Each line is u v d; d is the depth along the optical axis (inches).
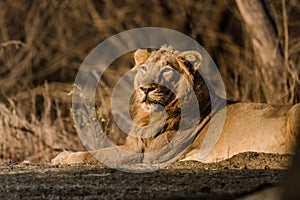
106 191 386.9
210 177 416.5
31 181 421.4
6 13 968.3
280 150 511.8
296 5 942.4
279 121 520.4
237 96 834.8
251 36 853.2
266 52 832.9
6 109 731.4
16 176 440.8
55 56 935.0
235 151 518.3
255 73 837.2
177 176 424.8
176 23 940.6
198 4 940.6
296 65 853.2
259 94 826.2
